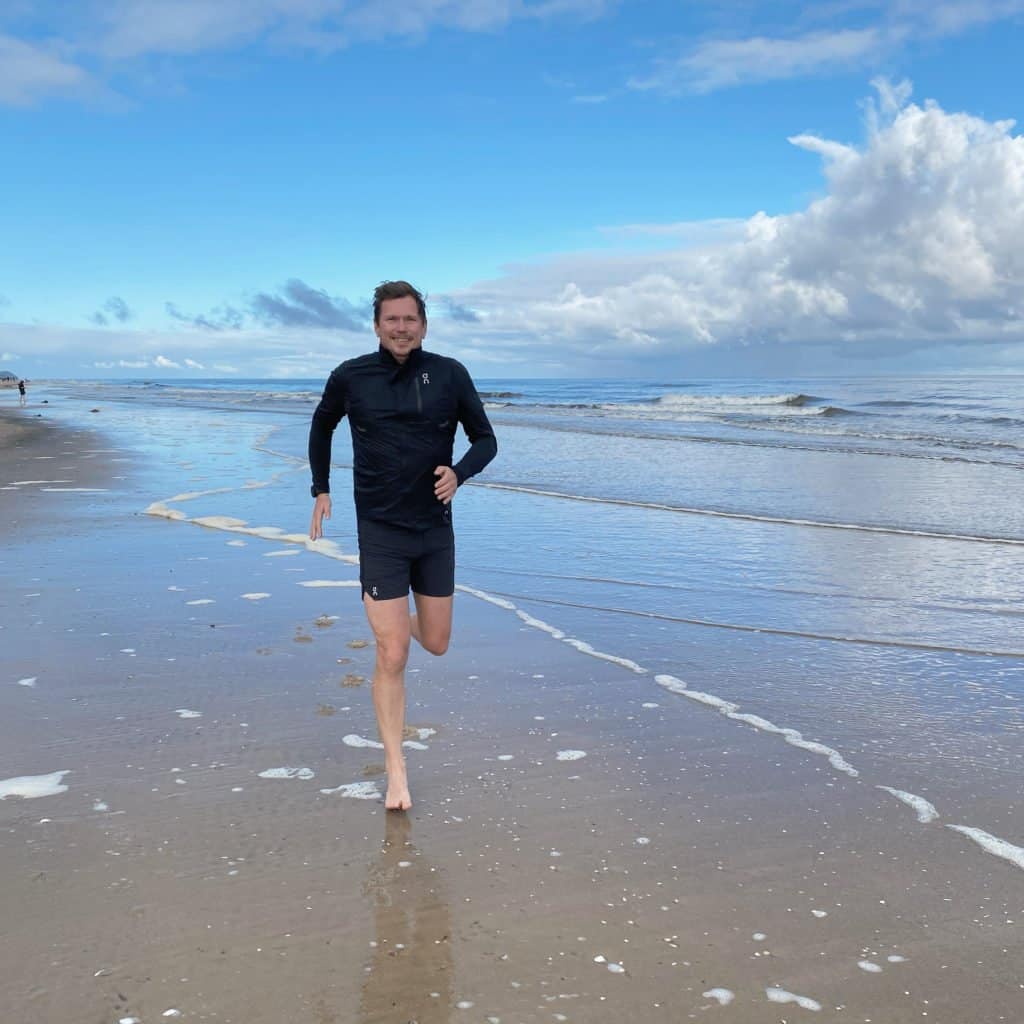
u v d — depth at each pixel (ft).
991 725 13.60
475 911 8.68
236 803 10.93
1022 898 8.94
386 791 11.33
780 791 11.37
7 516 32.14
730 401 135.64
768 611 20.21
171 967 7.77
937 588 22.13
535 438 67.21
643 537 28.73
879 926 8.47
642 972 7.79
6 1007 7.23
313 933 8.30
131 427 86.22
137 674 15.62
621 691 15.08
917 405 110.22
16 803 10.89
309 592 21.47
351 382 10.96
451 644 17.72
